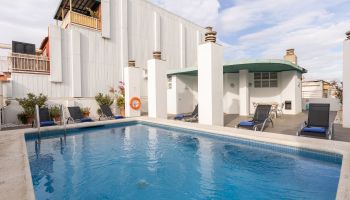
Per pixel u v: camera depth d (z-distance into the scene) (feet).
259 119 29.99
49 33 41.19
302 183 14.12
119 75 51.67
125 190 13.92
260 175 15.67
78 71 44.80
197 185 14.49
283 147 19.85
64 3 49.80
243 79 45.03
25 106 35.12
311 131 21.18
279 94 47.75
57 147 23.73
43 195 13.30
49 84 41.34
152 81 41.04
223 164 18.02
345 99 27.61
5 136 24.38
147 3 57.93
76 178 15.84
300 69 45.44
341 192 9.98
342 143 18.53
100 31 48.70
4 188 11.24
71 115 35.76
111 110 45.14
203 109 30.55
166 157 20.13
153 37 59.47
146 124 36.55
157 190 13.89
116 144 24.76
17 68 38.14
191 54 72.28
